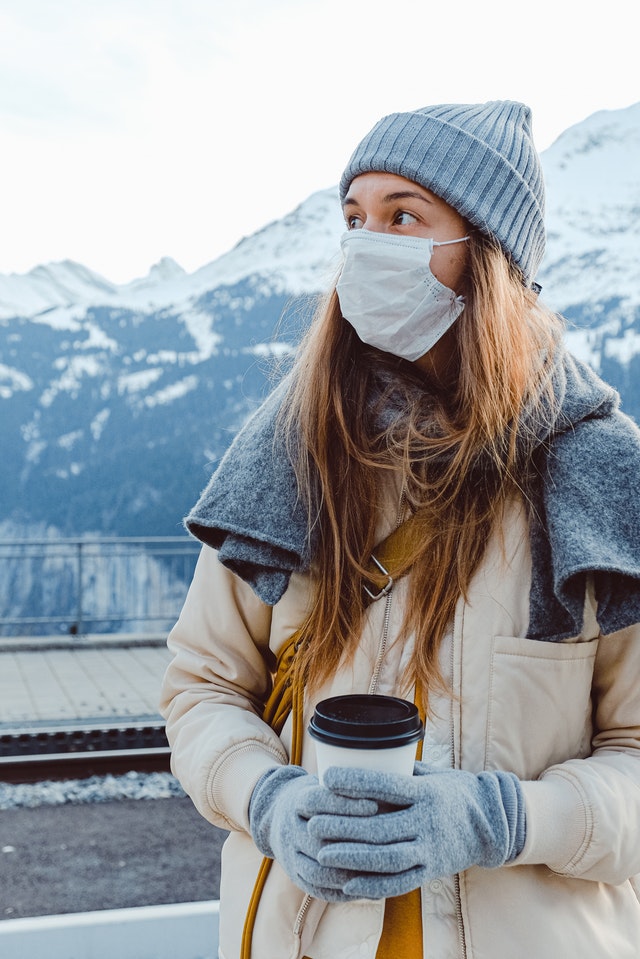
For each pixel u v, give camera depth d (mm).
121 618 10719
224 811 1205
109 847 4965
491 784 1043
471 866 1084
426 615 1163
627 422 1228
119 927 2949
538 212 1329
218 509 1291
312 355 1336
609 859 1084
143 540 10797
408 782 958
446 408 1279
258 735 1245
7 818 5328
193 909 3031
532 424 1186
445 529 1190
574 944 1091
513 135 1311
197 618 1393
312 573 1273
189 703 1346
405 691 1173
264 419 1365
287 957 1137
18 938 2875
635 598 1107
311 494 1251
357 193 1308
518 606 1170
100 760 6000
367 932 1101
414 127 1263
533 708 1142
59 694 8039
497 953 1067
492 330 1215
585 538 1105
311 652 1215
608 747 1198
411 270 1253
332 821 941
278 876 1163
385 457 1243
